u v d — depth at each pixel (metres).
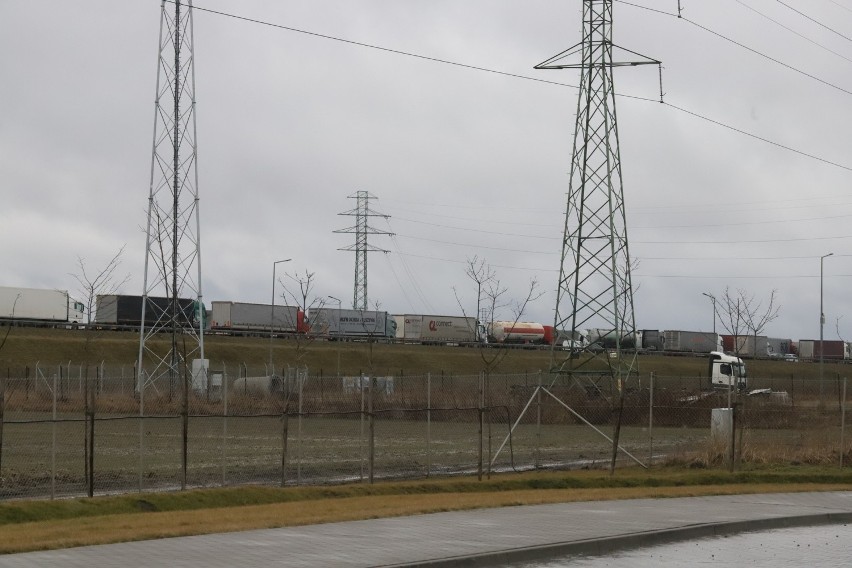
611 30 44.84
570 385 44.06
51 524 14.30
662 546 14.28
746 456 27.73
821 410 43.34
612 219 44.31
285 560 11.39
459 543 13.05
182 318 68.62
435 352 82.81
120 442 30.36
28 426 34.62
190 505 17.44
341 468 24.52
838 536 15.68
